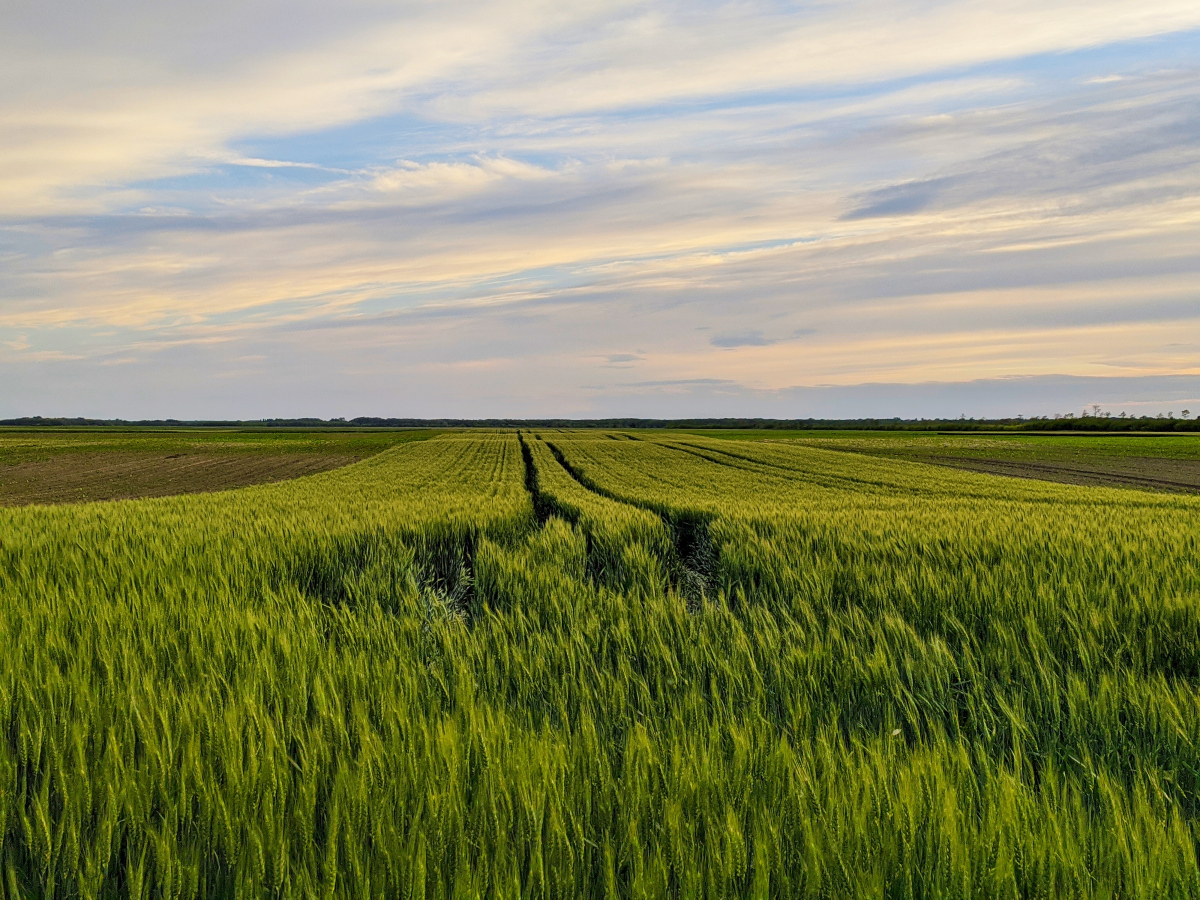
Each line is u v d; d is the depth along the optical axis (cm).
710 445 7106
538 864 246
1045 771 330
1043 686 454
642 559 913
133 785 283
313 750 312
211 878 262
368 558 912
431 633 571
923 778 302
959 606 650
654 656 503
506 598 743
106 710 360
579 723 382
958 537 992
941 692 449
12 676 393
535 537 1077
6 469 4578
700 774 302
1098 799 339
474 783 302
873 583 716
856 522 1192
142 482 3850
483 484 2703
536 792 280
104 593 662
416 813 266
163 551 871
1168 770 374
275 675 428
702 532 1348
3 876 255
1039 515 1385
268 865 254
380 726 366
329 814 278
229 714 339
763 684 461
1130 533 1074
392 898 239
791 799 288
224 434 12638
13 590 675
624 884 257
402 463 4388
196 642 495
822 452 5884
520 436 10112
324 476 3198
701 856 260
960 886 238
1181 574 749
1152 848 258
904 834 261
